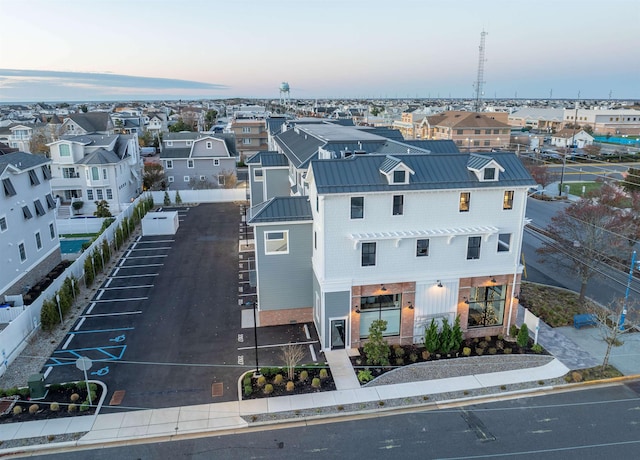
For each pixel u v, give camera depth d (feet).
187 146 240.32
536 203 182.29
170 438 57.47
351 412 62.18
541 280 107.65
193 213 175.73
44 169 116.88
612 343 71.82
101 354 76.84
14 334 75.82
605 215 95.20
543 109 509.35
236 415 61.57
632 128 424.46
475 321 82.84
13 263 98.78
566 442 56.34
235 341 81.05
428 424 59.93
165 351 77.71
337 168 74.13
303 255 84.28
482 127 327.67
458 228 76.84
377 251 75.15
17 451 55.01
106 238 123.95
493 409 62.90
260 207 88.48
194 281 108.17
